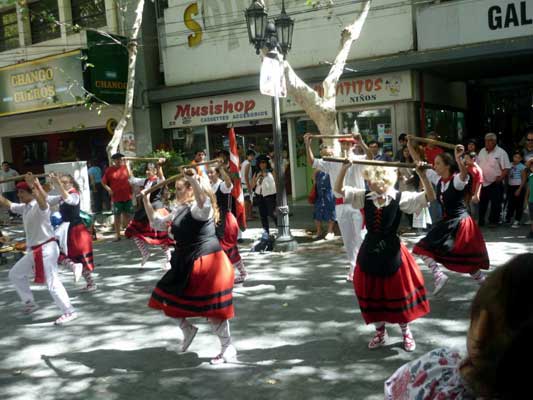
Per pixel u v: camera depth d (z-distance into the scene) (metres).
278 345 4.70
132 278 7.68
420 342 4.54
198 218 4.24
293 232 10.40
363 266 4.30
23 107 16.25
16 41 17.91
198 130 15.46
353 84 12.70
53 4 17.05
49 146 18.88
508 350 1.09
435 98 13.55
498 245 7.90
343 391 3.78
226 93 14.60
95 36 14.66
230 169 8.28
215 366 4.35
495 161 9.34
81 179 11.78
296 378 4.03
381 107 12.57
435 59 11.30
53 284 5.70
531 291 1.12
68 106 15.45
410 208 4.21
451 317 5.07
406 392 1.44
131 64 11.84
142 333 5.29
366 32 12.28
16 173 16.78
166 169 12.20
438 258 5.58
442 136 14.09
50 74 15.30
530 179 8.20
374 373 4.03
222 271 4.30
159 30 15.45
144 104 15.61
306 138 6.50
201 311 4.25
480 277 5.60
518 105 15.68
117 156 11.22
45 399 3.97
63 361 4.68
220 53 14.48
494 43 10.72
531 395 1.07
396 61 11.73
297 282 6.74
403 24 11.84
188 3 14.72
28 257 5.80
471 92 16.23
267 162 9.33
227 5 14.16
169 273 4.40
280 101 13.87
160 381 4.14
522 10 10.44
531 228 8.31
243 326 5.25
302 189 14.59
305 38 13.06
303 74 12.93
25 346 5.12
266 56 8.51
